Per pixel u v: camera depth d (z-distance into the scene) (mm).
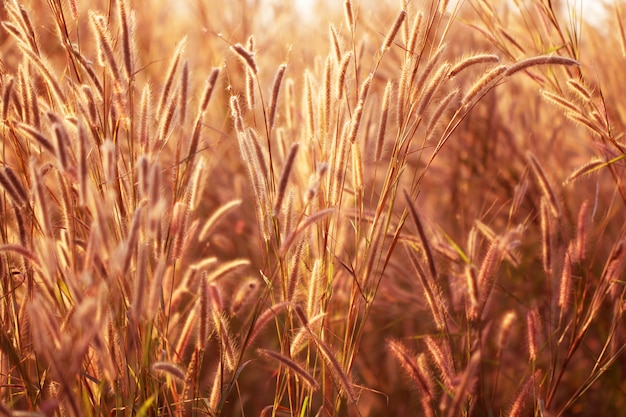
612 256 1674
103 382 1499
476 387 1781
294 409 1629
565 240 1798
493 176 2213
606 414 1919
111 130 1609
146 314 1438
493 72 1559
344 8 1599
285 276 1609
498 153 2281
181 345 1551
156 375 1549
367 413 1924
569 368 1974
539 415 1656
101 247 1418
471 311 1626
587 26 2119
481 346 1678
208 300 1510
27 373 1569
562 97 1711
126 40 1521
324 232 1611
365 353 2008
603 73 2086
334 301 1784
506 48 1911
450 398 1625
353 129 1550
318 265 1559
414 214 1553
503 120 2314
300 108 1946
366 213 1665
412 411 1912
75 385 1531
